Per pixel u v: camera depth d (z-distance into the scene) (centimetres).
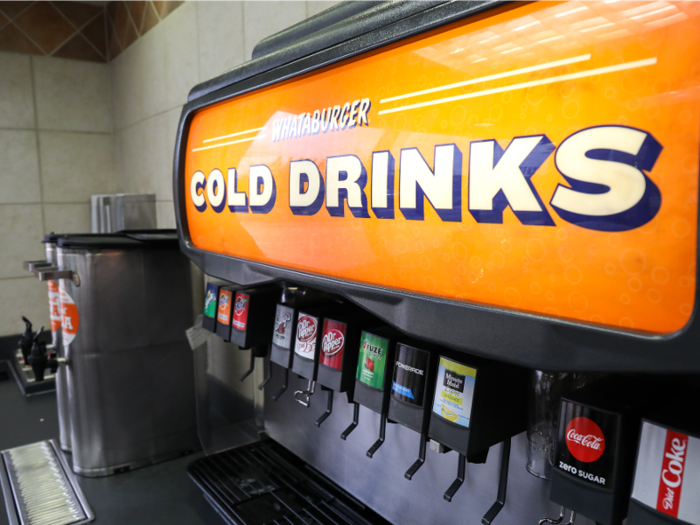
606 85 40
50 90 275
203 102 97
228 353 156
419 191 56
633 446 46
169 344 149
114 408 142
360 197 64
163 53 216
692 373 36
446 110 53
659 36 37
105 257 137
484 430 60
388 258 61
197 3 184
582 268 43
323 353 81
